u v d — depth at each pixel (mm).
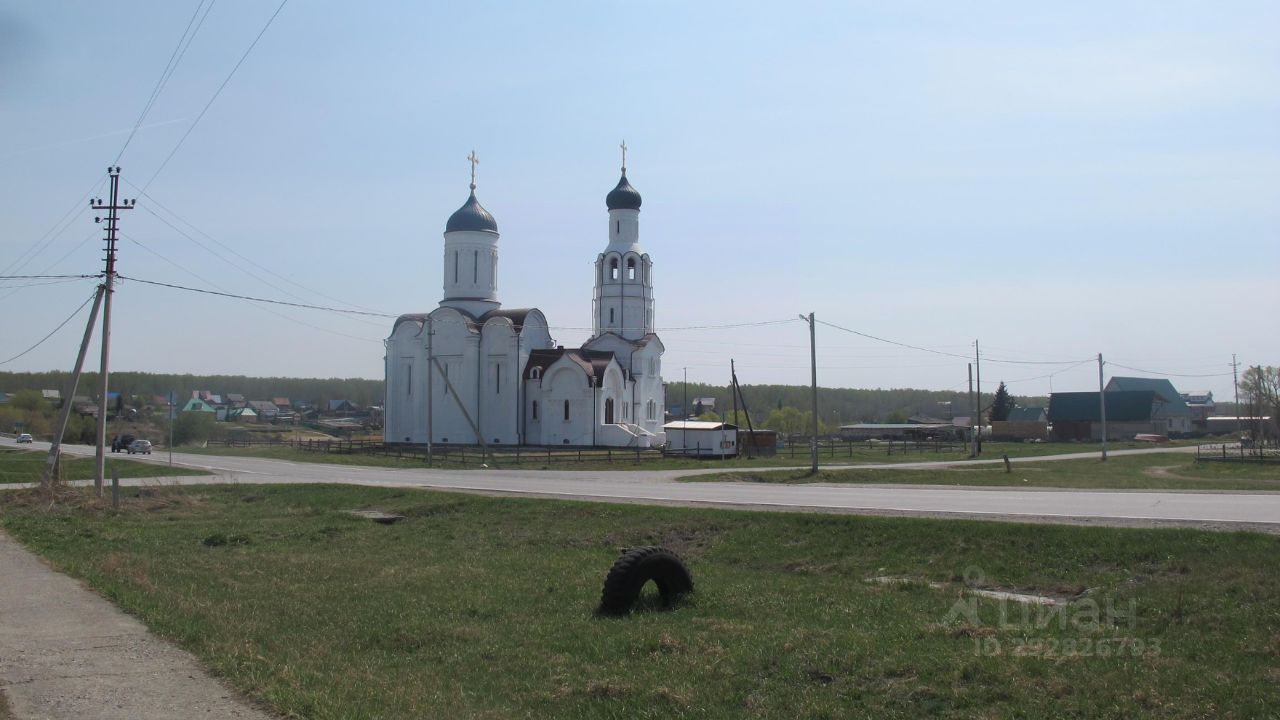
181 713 10469
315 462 66875
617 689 11828
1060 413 143875
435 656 13852
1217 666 11836
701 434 73125
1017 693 11102
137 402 182125
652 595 17594
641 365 85375
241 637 14156
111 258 38656
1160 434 133875
